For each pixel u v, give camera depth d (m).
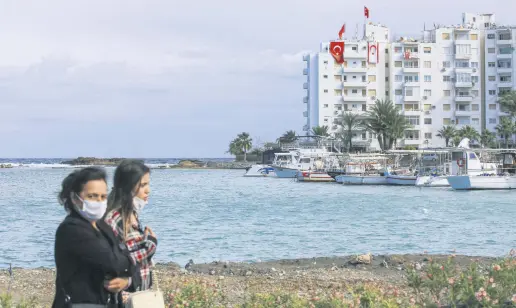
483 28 137.88
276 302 9.37
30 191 74.12
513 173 71.81
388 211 44.56
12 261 22.16
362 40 134.75
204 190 76.44
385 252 23.97
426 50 131.38
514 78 129.75
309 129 134.25
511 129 120.06
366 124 119.88
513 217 39.47
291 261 18.45
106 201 4.79
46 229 33.00
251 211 44.88
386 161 97.56
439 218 39.00
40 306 11.32
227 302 11.59
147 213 43.16
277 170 108.44
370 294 8.69
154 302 4.84
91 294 4.59
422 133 131.25
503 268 8.60
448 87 131.88
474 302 7.70
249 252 24.00
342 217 39.81
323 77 132.00
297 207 48.59
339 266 17.38
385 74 132.75
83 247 4.52
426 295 9.13
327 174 93.75
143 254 4.85
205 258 22.39
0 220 38.16
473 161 70.50
